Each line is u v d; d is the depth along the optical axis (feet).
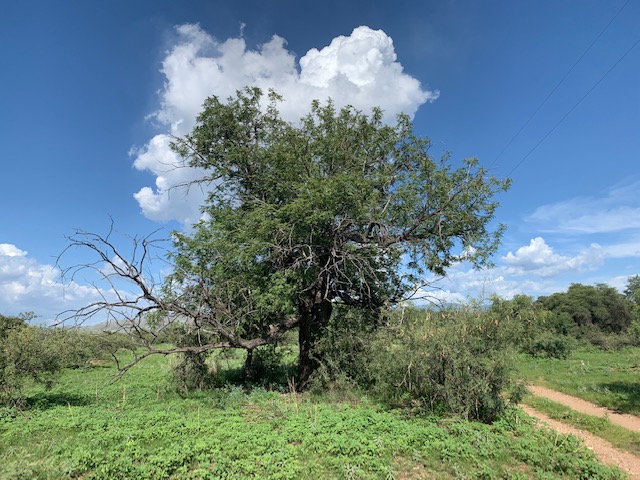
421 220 47.50
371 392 43.65
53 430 30.83
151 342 43.65
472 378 33.81
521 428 31.17
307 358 52.47
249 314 47.75
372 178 50.62
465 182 46.62
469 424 31.42
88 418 33.45
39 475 21.76
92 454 24.40
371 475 22.65
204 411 38.04
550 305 168.25
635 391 49.44
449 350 34.22
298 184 47.32
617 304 152.97
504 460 25.63
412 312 41.86
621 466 27.22
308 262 46.21
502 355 33.71
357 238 50.80
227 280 45.93
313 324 52.29
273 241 46.03
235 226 50.39
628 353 87.51
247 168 56.03
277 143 54.34
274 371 64.34
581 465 24.75
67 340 41.70
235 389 47.55
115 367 84.84
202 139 55.88
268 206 47.57
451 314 37.32
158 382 61.11
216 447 25.53
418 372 35.73
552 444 28.22
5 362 38.52
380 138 53.98
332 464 23.82
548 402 45.83
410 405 37.96
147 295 40.22
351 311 54.60
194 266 44.98
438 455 25.94
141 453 24.61
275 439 26.91
